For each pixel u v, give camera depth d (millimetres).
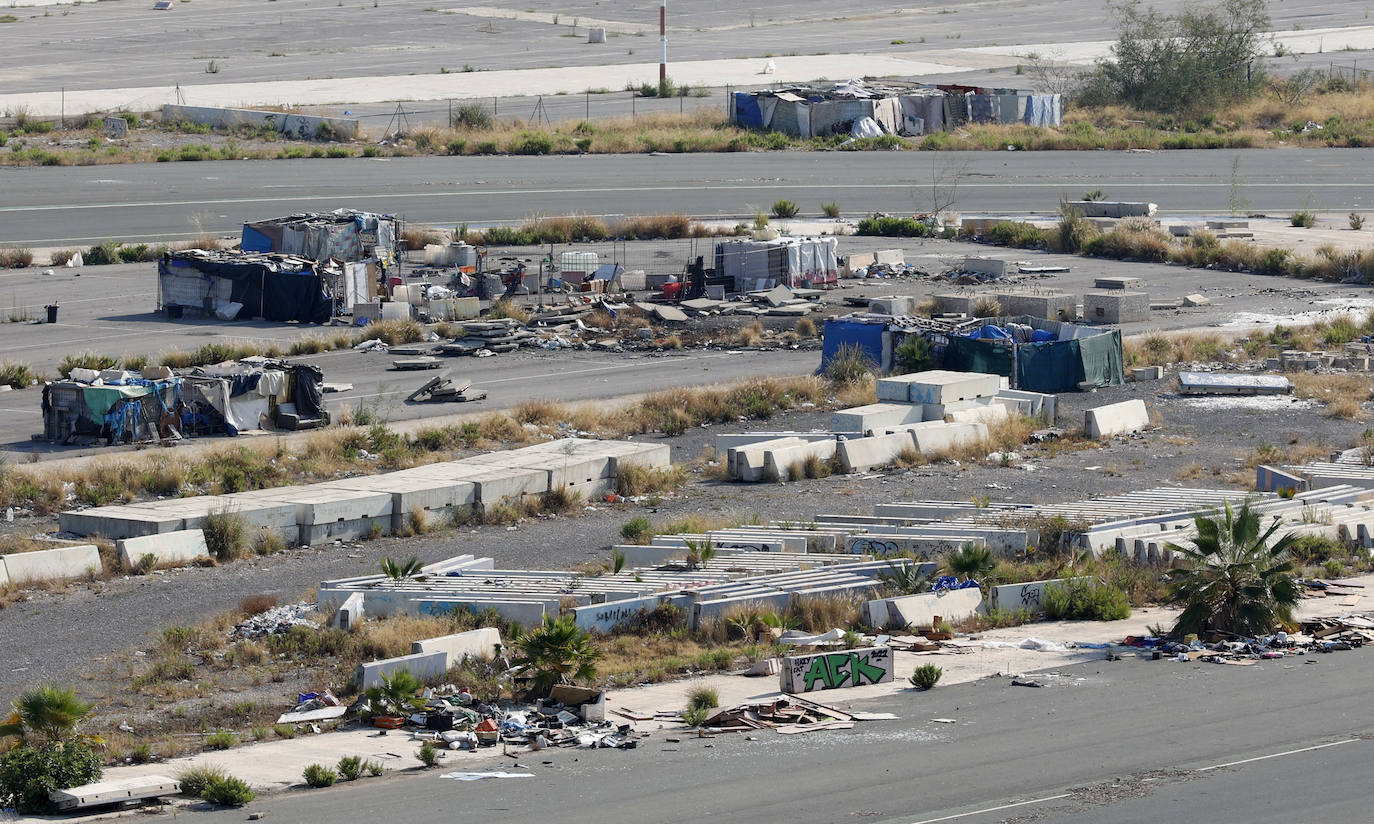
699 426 118875
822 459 105438
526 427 113375
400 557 83812
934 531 82812
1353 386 129500
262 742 53875
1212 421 120000
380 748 52656
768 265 174375
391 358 142625
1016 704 56312
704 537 84500
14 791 46562
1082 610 71812
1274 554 67625
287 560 83312
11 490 93125
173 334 151875
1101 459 108250
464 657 62844
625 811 44281
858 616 69438
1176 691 57656
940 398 116375
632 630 68438
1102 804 44344
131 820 45062
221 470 98625
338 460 103312
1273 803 44281
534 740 52469
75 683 62156
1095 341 131500
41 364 137500
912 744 51094
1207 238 199250
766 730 53312
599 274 177000
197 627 69062
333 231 174875
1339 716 53750
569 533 89562
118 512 86625
